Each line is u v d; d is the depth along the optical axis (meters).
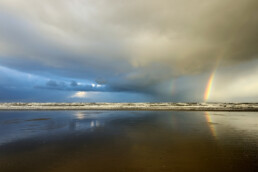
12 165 5.06
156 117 17.70
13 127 12.02
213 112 23.62
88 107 35.41
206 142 7.57
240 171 4.49
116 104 46.84
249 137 8.45
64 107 35.56
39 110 29.44
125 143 7.57
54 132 10.15
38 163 5.20
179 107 33.44
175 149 6.58
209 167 4.77
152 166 4.89
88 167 4.85
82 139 8.38
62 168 4.80
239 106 34.28
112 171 4.57
